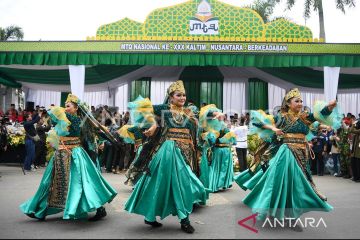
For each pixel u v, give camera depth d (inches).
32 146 474.6
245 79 682.2
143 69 635.5
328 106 198.4
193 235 181.3
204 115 206.5
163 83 677.3
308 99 724.0
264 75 653.9
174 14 517.0
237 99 679.1
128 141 342.3
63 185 207.2
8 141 518.3
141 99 197.6
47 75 673.6
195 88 671.1
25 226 199.6
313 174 491.8
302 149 203.8
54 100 780.6
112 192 213.0
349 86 669.9
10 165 548.7
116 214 229.1
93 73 642.8
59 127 206.7
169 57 493.0
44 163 530.0
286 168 195.8
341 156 451.2
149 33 516.1
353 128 412.2
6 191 313.0
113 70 627.2
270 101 688.4
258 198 205.2
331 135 472.7
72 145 214.1
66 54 492.7
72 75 494.0
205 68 666.2
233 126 475.2
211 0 517.0
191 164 199.6
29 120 477.4
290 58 491.2
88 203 197.3
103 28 515.8
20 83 723.4
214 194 316.2
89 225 202.1
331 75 490.9
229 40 492.7
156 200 186.1
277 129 199.9
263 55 492.1
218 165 333.1
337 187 363.3
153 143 194.5
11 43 494.3
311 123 206.2
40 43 494.6
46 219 216.2
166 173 188.7
